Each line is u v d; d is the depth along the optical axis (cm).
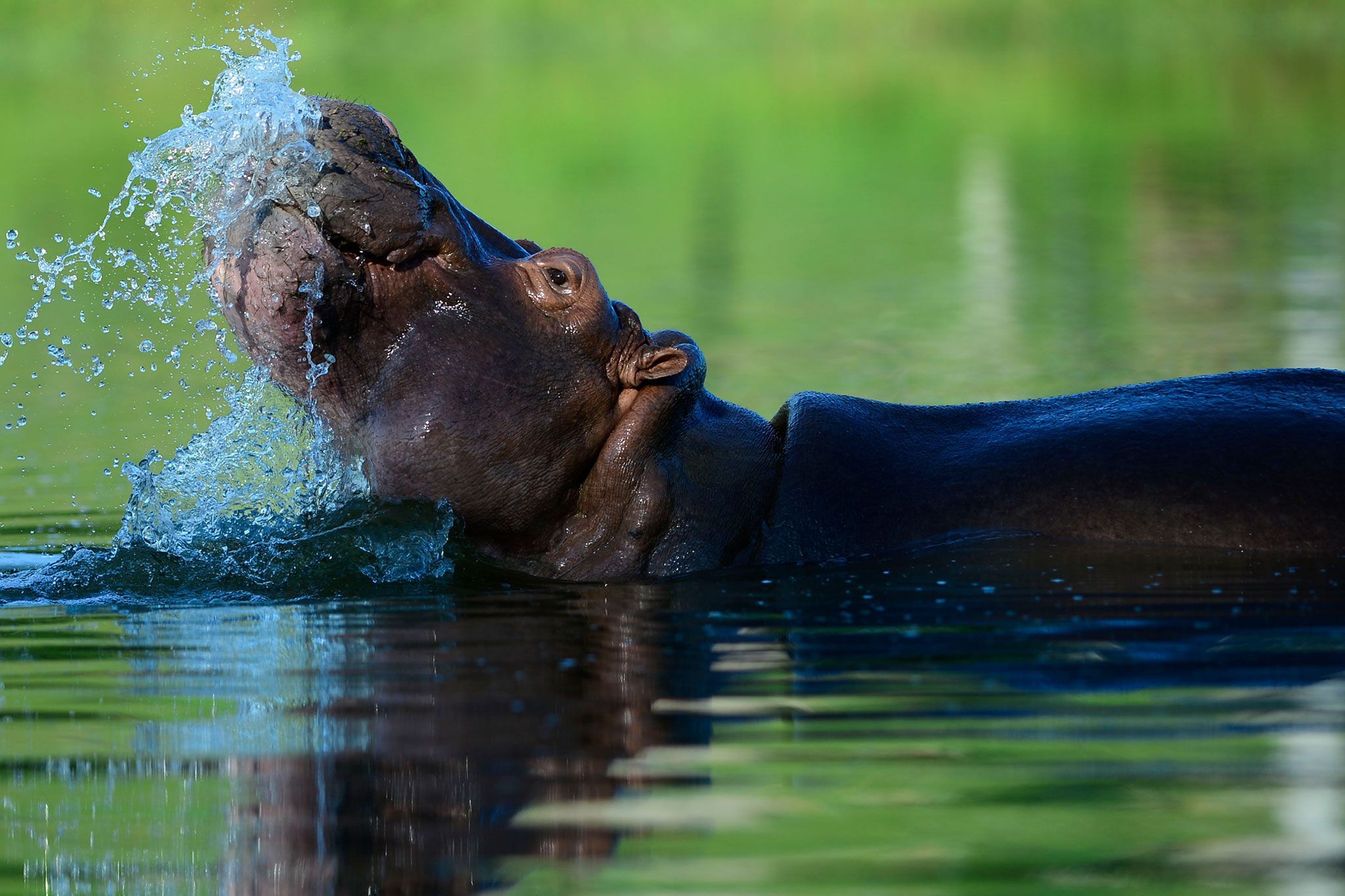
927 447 2411
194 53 13900
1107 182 8981
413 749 1605
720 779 1527
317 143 2033
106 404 3984
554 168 9881
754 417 2414
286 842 1409
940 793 1489
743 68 16988
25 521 2819
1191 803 1459
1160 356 4478
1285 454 2295
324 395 2158
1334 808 1445
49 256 6059
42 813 1480
